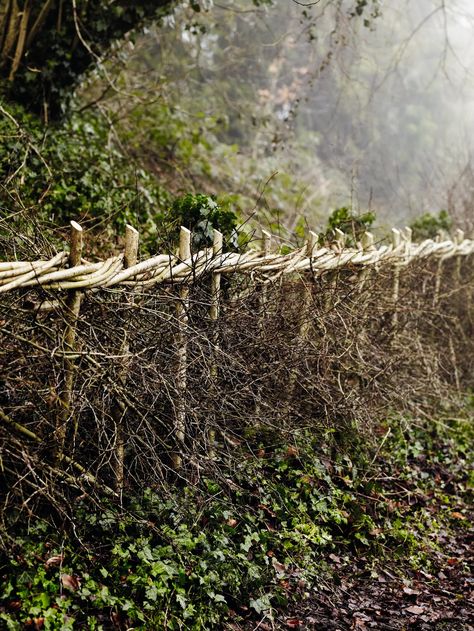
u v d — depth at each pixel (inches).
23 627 122.2
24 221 186.5
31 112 331.0
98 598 132.3
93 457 157.6
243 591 153.6
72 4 314.2
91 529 148.8
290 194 547.5
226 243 199.9
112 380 149.9
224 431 186.2
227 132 647.8
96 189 302.4
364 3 375.2
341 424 223.0
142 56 542.0
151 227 305.0
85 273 145.3
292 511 185.3
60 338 144.2
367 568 181.3
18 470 144.3
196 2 338.6
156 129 437.4
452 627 159.6
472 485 245.3
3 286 133.3
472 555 200.4
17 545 134.0
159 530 154.4
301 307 211.0
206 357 175.6
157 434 169.0
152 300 164.2
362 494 209.3
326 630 151.8
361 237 270.4
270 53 628.4
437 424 281.4
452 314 336.2
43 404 145.4
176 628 136.3
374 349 242.7
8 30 318.0
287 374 205.6
